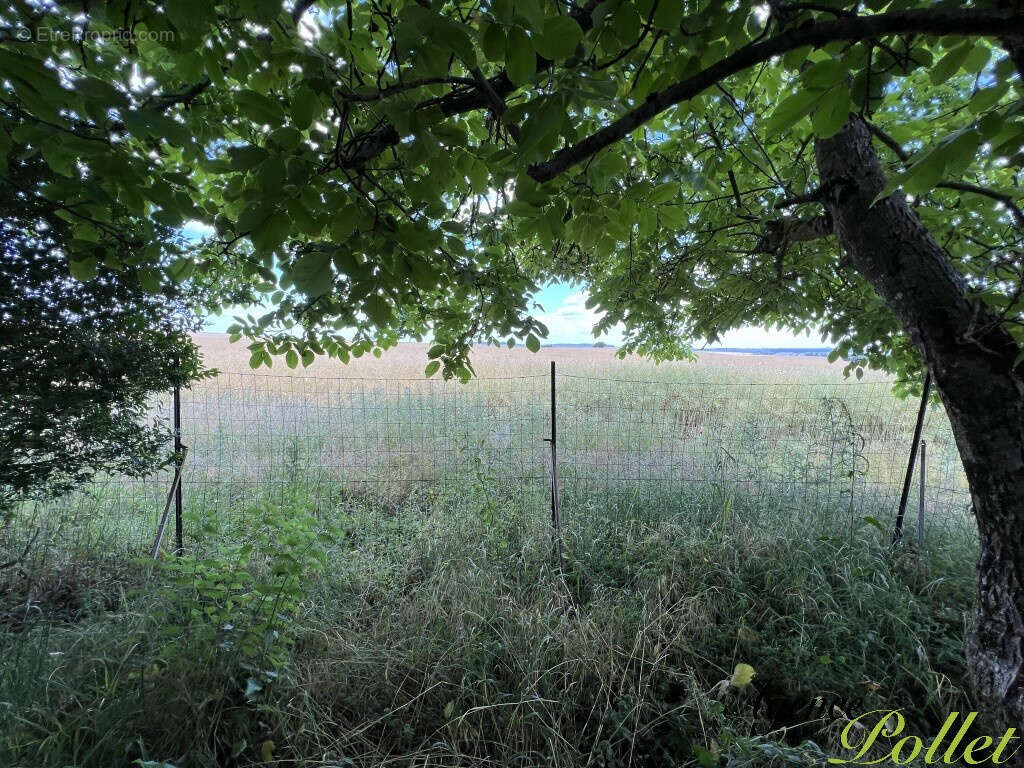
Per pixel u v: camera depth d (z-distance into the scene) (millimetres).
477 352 15625
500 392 6707
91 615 2627
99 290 2344
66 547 3221
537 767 2051
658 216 1635
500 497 4242
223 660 2148
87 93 913
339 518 3939
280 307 2854
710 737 2197
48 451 2322
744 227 3543
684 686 2455
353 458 5102
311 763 1990
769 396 6574
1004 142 1090
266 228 1123
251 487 4398
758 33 1196
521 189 1420
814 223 2803
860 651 2643
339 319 3047
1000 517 1980
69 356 2260
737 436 4898
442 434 5441
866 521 3578
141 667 2141
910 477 3871
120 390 2541
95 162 1146
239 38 1202
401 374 9828
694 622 2797
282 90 1467
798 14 1077
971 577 3148
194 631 2221
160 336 2742
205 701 1947
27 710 1946
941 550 3549
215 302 3279
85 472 2607
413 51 904
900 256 2148
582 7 1205
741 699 2434
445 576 3182
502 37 863
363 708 2309
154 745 1924
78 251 1675
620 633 2664
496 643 2535
